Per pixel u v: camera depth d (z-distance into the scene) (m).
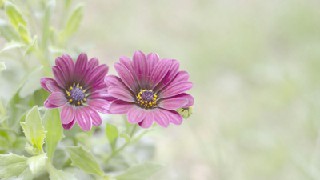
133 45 1.47
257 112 1.29
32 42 0.54
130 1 1.59
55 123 0.50
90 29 1.47
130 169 0.54
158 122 0.48
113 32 1.49
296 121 1.25
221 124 1.20
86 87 0.49
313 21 1.55
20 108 0.53
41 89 0.52
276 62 1.46
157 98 0.49
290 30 1.55
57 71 0.48
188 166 1.11
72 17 0.59
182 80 0.49
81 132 0.53
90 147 0.55
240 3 1.68
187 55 1.46
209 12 1.64
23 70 0.61
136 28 1.54
